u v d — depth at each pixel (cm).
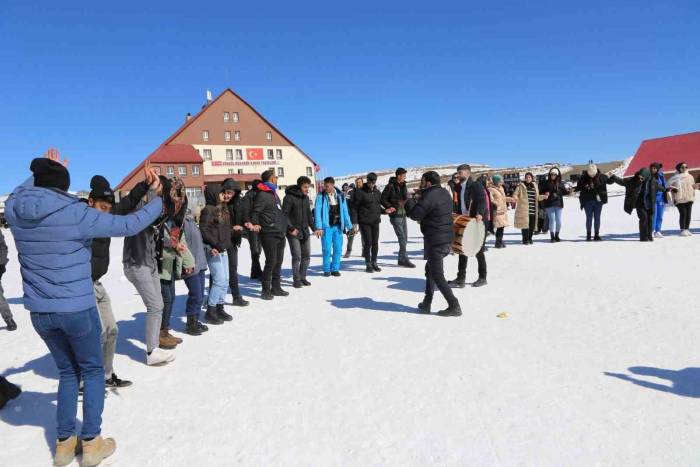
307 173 5853
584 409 343
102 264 394
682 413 331
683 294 655
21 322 696
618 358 437
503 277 841
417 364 445
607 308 607
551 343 487
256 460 296
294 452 303
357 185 1133
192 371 454
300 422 343
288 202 822
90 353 302
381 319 607
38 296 287
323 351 495
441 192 594
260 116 5619
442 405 358
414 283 841
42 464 306
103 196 374
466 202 897
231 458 299
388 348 493
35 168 292
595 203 1241
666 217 1802
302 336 550
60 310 286
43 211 280
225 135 5466
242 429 336
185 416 360
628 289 701
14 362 506
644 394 362
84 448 297
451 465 281
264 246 743
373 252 977
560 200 1278
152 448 315
